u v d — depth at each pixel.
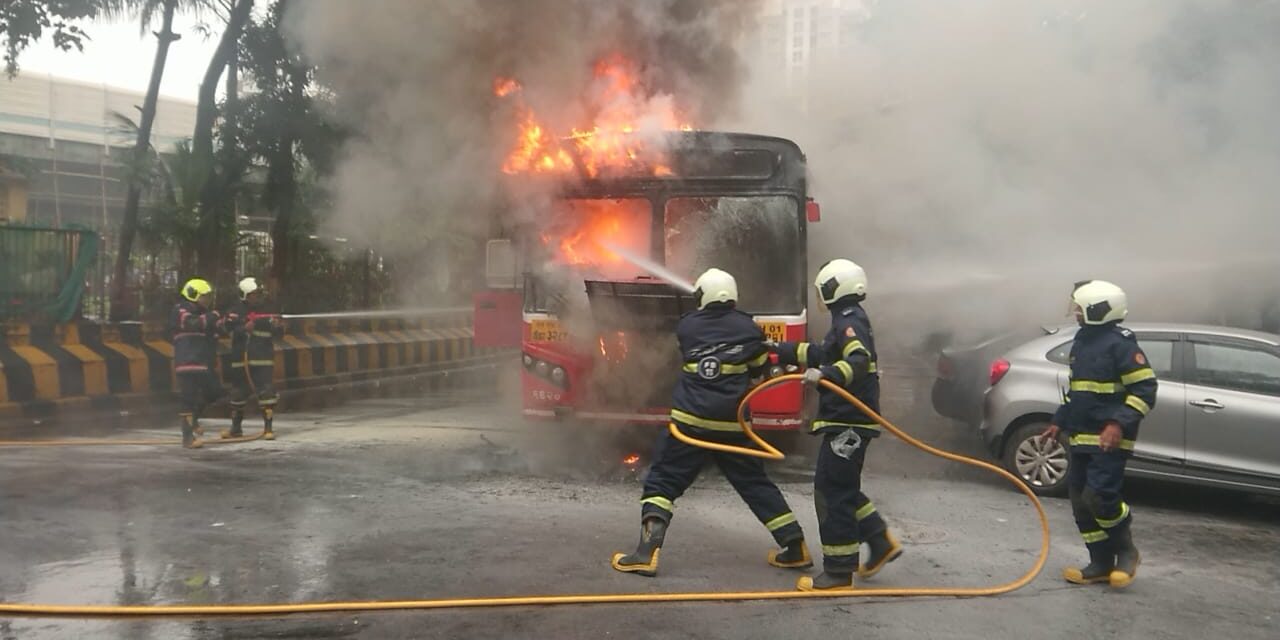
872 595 4.78
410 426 10.35
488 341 8.76
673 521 6.21
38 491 6.60
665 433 5.16
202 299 8.85
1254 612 4.73
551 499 6.70
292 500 6.49
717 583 4.89
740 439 5.12
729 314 5.21
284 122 14.80
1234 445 6.87
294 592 4.58
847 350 4.77
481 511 6.29
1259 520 6.93
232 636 4.05
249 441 9.14
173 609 4.27
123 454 8.23
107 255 14.12
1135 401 4.96
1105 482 5.00
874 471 8.24
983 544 5.87
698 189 8.24
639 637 4.14
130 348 12.59
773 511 5.14
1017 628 4.38
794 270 8.14
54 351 11.60
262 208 16.62
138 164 15.27
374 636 4.08
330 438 9.40
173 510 6.13
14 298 11.77
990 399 7.64
